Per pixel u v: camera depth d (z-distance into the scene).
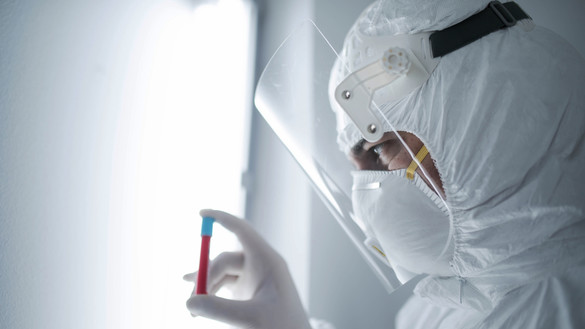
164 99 1.07
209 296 0.66
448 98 0.65
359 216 0.75
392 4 0.71
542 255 0.63
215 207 1.27
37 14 0.71
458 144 0.64
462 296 0.69
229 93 1.36
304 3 1.48
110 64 0.88
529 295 0.65
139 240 0.95
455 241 0.67
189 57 1.19
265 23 1.54
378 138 0.64
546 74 0.64
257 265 0.75
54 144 0.73
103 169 0.84
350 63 0.72
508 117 0.63
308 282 1.35
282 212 1.42
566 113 0.64
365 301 1.27
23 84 0.67
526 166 0.62
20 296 0.65
